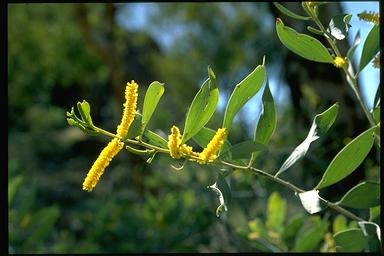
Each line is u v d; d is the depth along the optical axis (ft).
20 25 40.19
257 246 10.94
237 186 12.69
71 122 5.66
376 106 6.60
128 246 15.98
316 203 6.11
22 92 44.27
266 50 28.09
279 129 15.23
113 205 17.42
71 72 42.19
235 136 16.74
